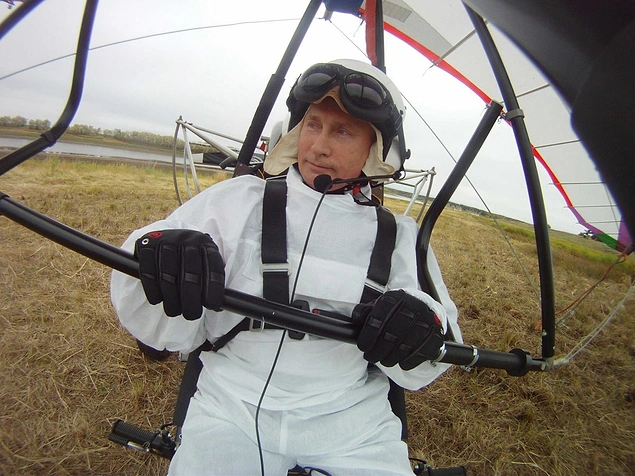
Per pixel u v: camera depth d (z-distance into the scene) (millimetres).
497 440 2385
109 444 1997
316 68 1359
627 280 5152
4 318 2684
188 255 940
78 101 1288
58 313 2818
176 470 1195
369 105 1315
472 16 1726
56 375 2312
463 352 1280
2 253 3541
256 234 1396
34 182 6457
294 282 1285
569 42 368
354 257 1432
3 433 1945
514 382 2863
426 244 1657
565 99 409
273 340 1331
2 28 1206
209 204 1417
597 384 3014
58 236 961
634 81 331
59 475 1820
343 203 1482
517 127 1670
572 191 3570
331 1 2715
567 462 2295
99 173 8461
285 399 1286
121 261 958
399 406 1543
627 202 375
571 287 4895
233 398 1271
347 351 1367
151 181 8336
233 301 975
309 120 1449
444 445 2332
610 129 353
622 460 2332
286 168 1611
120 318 1240
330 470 1253
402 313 1037
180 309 946
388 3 3133
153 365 2512
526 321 3859
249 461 1210
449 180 1707
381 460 1278
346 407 1341
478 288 4488
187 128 2926
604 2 333
